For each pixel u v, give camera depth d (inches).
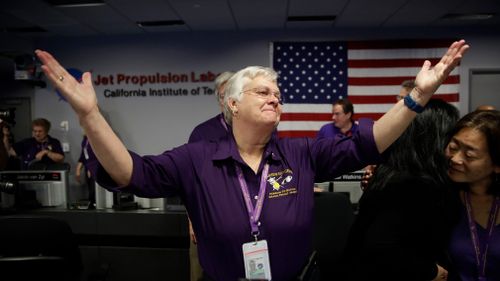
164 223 91.6
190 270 89.7
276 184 44.1
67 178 102.7
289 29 214.2
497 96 211.9
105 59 225.1
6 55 222.8
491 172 43.2
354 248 43.9
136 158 39.8
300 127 212.8
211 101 221.9
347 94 211.2
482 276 43.8
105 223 93.4
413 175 40.6
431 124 42.7
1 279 66.4
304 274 43.7
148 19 190.7
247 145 47.1
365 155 40.8
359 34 212.7
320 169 46.1
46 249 67.7
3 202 102.7
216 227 41.8
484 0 165.3
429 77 36.7
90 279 86.7
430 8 175.6
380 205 40.7
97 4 167.3
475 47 209.0
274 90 45.0
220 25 205.5
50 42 225.8
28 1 161.5
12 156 187.9
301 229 43.0
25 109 239.9
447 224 44.3
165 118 224.7
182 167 43.9
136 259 94.3
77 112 34.4
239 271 41.6
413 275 37.8
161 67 223.0
